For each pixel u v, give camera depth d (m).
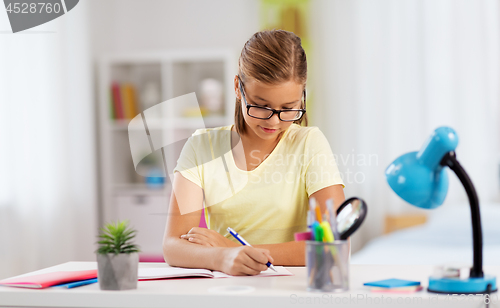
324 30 3.33
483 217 2.81
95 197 3.18
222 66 3.40
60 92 2.82
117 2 3.58
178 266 1.07
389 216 3.24
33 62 2.59
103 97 3.21
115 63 3.31
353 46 3.32
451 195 3.24
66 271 0.98
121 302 0.77
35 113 2.59
